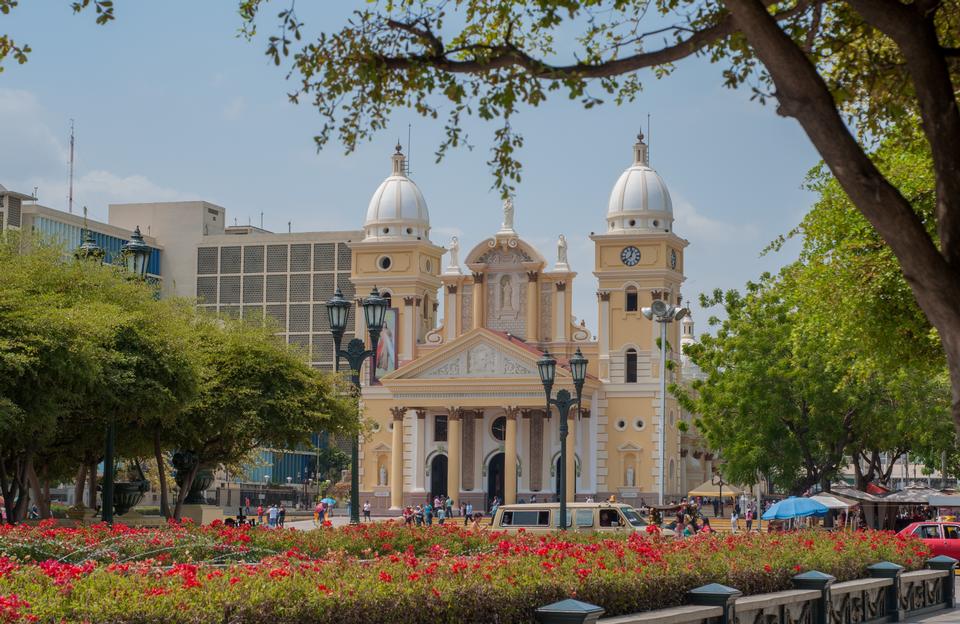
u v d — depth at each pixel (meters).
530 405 103.44
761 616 22.39
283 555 20.56
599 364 107.06
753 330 67.50
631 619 18.27
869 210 11.24
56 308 41.69
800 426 67.50
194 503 61.28
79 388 40.22
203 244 175.38
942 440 70.12
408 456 109.38
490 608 16.91
